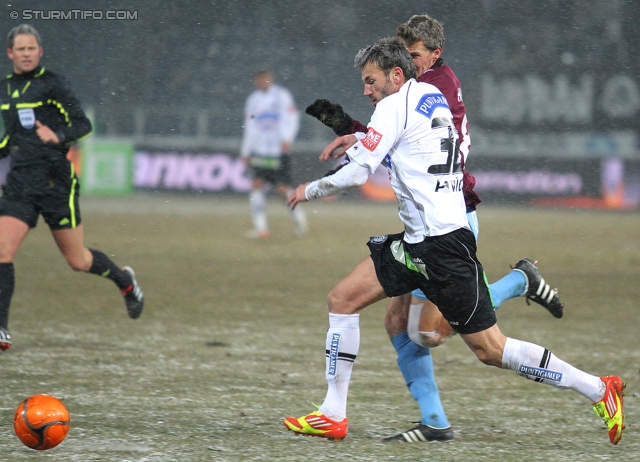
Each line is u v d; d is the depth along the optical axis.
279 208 73.50
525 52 95.06
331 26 93.12
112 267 23.77
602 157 79.38
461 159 14.98
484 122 93.19
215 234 53.94
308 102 91.31
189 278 37.03
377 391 19.16
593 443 15.32
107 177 79.38
